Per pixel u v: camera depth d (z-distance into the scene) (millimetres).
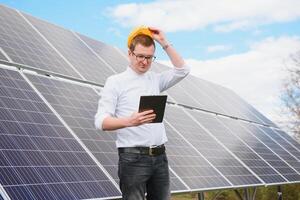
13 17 13539
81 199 7859
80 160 9008
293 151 22109
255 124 22859
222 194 28453
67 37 15172
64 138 9352
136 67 5371
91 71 13781
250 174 15156
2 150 7715
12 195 6848
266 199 27234
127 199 5359
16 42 12180
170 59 5789
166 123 14141
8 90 9570
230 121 20094
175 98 17250
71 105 10891
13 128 8484
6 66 10664
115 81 5414
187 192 10734
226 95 24125
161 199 5453
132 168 5328
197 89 20984
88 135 10156
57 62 12719
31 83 10570
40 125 9180
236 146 17016
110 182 8961
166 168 5500
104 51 16375
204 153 14008
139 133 5340
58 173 8180
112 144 10602
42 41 13391
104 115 5172
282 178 16984
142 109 4898
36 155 8211
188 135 14492
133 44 5305
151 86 5531
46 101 10219
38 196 7234
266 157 18281
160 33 5727
